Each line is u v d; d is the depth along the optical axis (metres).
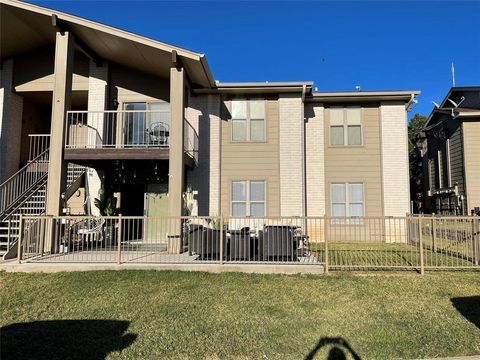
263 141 13.84
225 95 14.00
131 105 13.33
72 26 10.97
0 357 4.45
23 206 11.65
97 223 12.03
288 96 13.90
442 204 21.48
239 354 4.57
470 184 17.86
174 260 9.04
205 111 13.77
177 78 11.03
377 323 5.54
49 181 10.46
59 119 10.72
